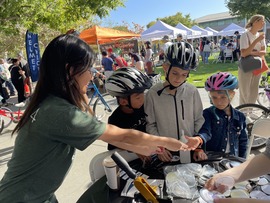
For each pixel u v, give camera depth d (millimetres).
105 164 1382
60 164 1188
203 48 16219
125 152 1683
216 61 16547
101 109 6652
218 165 1594
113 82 1870
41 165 1152
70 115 1082
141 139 1271
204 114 2102
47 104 1129
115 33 11391
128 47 16234
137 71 1918
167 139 1356
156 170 1600
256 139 3543
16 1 4273
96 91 6266
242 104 3984
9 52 17234
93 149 4098
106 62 9555
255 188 1339
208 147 2133
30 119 1141
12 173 1190
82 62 1137
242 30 21250
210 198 1196
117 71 1943
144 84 1855
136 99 1873
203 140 1806
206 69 12781
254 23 3822
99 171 1599
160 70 13602
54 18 5324
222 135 2092
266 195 1274
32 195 1175
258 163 1235
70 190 3033
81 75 1171
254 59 3863
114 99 7691
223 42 16781
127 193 1370
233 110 2133
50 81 1156
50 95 1163
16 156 1180
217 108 2104
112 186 1397
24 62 8531
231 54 15430
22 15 4703
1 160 3994
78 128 1080
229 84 2010
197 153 1700
